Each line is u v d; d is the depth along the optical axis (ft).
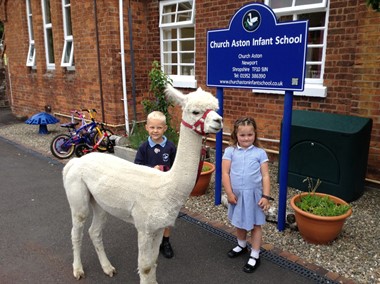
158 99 20.38
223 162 11.37
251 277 10.72
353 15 16.94
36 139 31.04
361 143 15.23
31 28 39.55
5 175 21.43
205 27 23.90
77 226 10.33
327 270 10.85
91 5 27.63
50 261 11.81
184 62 27.89
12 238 13.46
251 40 13.14
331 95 18.45
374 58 15.85
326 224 11.70
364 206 15.39
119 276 10.94
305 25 11.51
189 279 10.69
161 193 8.64
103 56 27.76
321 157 15.99
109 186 9.22
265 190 10.77
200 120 7.93
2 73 52.11
